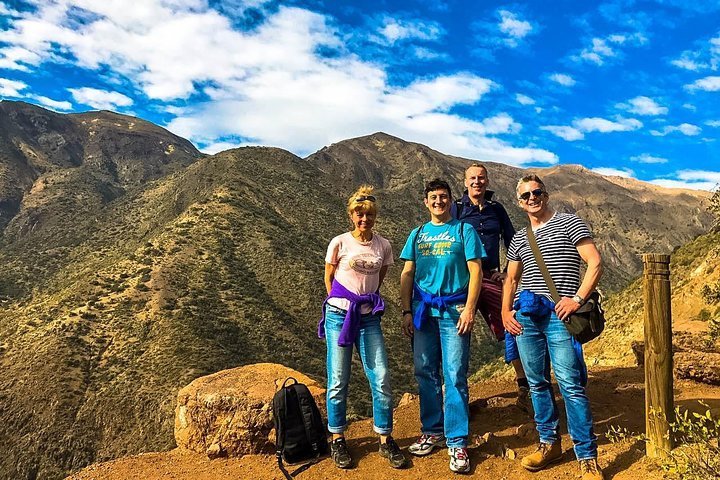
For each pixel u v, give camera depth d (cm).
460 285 382
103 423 4784
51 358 5431
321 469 394
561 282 343
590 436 337
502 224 471
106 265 8588
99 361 5616
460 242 381
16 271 12900
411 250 404
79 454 4572
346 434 469
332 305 400
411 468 380
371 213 396
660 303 342
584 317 327
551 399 366
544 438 365
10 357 5669
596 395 538
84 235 14638
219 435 450
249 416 446
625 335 2152
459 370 374
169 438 4512
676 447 344
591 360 2016
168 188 15525
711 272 1942
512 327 367
